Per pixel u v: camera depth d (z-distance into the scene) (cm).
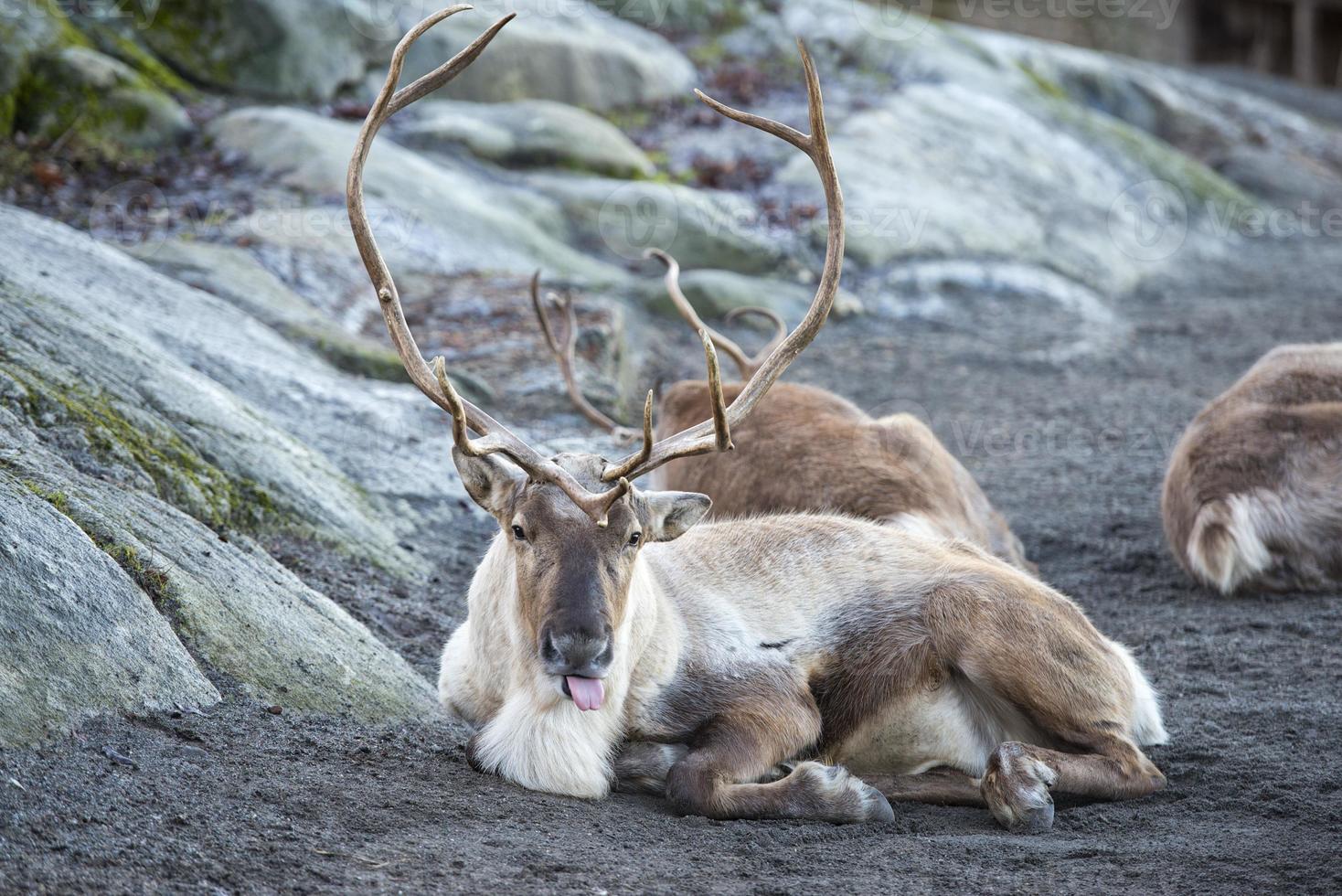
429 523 1188
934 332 2230
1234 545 1161
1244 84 4756
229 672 742
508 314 1769
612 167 2453
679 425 1190
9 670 636
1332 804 720
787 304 2156
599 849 637
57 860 540
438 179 2128
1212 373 2067
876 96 3034
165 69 2316
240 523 982
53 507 731
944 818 738
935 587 801
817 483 1070
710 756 725
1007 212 2689
